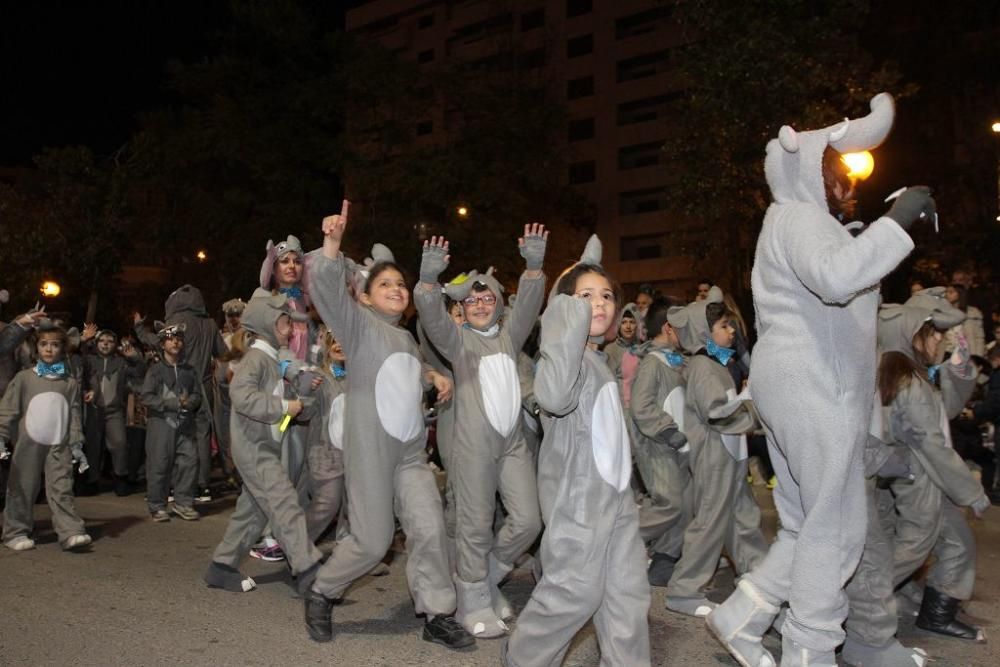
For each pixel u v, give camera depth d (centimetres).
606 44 5353
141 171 3189
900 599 584
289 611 573
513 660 385
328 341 665
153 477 906
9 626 538
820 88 1961
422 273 517
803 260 373
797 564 392
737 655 429
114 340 1123
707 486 564
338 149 3253
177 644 506
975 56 2444
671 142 2012
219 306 3594
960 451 1034
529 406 558
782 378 392
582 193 4978
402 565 708
